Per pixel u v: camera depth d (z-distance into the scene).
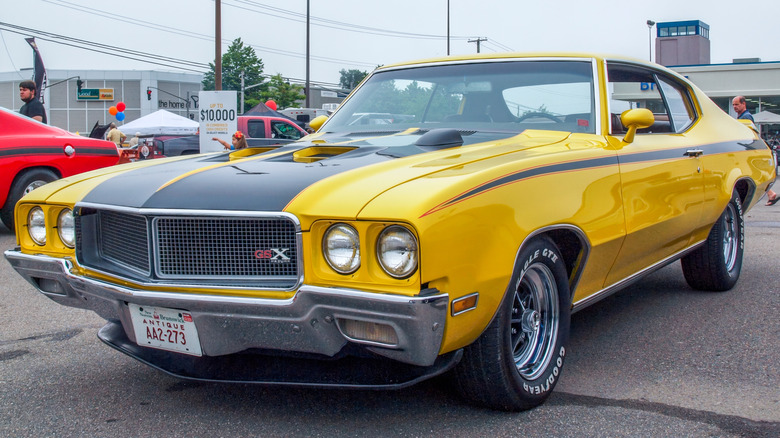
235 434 2.59
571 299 3.03
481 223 2.34
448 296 2.21
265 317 2.32
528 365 2.80
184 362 2.74
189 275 2.45
